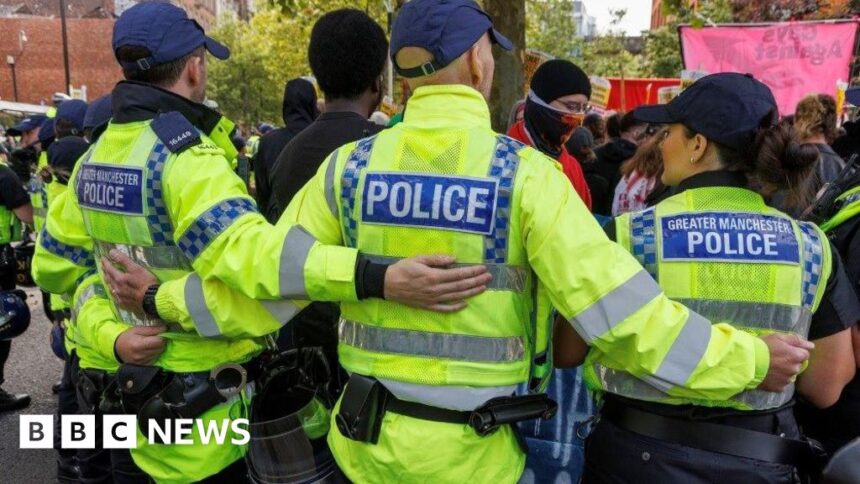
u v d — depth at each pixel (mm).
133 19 1971
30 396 4609
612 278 1460
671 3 5684
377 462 1584
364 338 1616
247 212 1734
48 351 5559
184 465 1950
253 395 2045
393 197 1547
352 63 2484
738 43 6980
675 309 1488
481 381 1537
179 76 2014
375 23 2570
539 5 26344
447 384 1531
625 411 1715
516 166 1519
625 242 1705
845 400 2055
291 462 1894
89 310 2096
